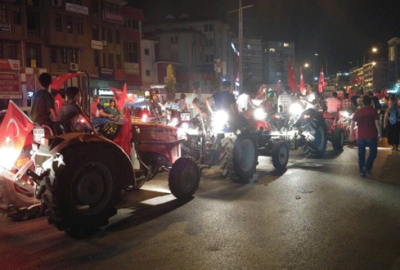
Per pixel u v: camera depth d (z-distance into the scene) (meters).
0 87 30.58
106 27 42.16
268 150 9.27
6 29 31.34
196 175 6.90
